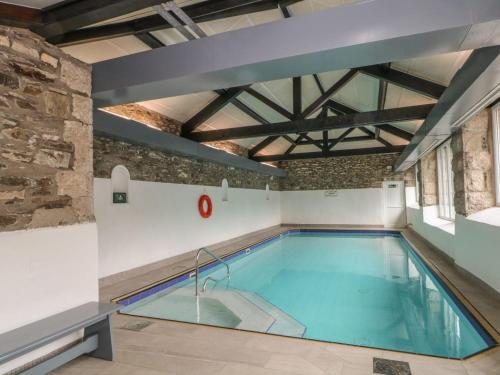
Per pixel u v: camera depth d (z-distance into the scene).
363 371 2.05
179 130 6.45
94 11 2.02
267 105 6.96
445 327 3.39
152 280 4.77
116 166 4.84
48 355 2.21
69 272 2.33
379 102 5.89
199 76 2.46
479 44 2.03
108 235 4.64
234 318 3.61
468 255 4.24
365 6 2.03
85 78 2.62
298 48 2.17
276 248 8.60
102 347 2.31
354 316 3.74
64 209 2.35
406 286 4.94
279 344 2.49
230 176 8.72
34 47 2.22
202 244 7.12
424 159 7.93
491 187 4.16
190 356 2.31
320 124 5.79
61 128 2.38
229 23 3.81
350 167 12.03
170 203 6.08
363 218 11.82
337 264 6.61
